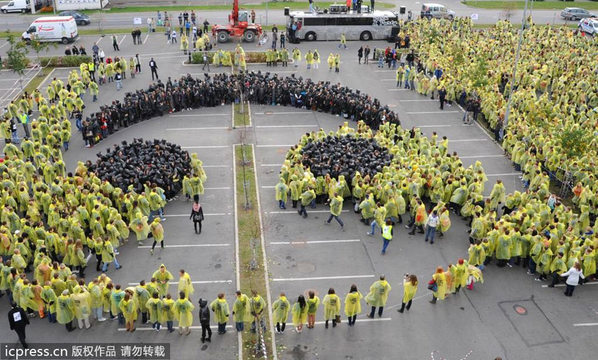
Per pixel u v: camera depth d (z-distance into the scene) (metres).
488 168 31.52
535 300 20.88
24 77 45.56
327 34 56.41
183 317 18.27
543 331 19.30
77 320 19.48
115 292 18.56
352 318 19.14
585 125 33.31
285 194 26.31
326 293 20.97
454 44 48.16
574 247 21.12
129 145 28.97
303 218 26.09
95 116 34.94
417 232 25.14
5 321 19.66
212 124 36.78
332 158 27.55
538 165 28.25
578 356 18.22
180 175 27.64
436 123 37.59
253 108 39.81
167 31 54.88
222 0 75.56
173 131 35.59
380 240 24.45
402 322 19.62
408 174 26.11
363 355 18.05
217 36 54.38
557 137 30.53
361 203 24.84
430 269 22.50
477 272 21.09
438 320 19.75
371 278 21.89
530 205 23.53
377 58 50.34
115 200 24.67
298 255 23.28
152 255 23.20
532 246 21.77
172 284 21.33
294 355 17.98
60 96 37.12
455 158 27.78
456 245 24.17
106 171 26.11
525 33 53.62
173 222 25.67
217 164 31.27
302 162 27.67
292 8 70.44
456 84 40.56
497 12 70.62
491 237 22.06
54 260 22.02
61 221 22.12
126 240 24.27
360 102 36.50
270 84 39.72
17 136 34.22
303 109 39.66
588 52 48.50
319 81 43.84
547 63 44.12
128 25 61.69
